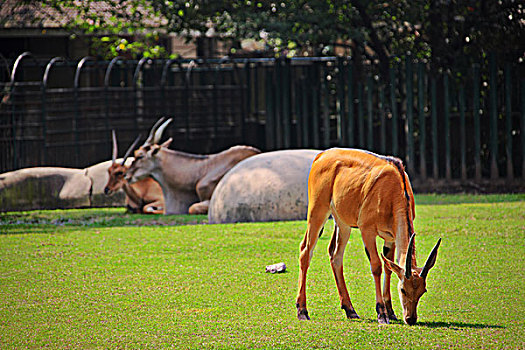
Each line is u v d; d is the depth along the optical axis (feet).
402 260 43.21
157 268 62.59
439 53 133.69
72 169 114.93
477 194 108.27
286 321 46.60
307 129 131.44
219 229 81.41
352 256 65.82
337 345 41.34
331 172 47.78
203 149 138.21
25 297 53.83
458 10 130.93
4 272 62.08
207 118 142.20
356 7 132.57
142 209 104.73
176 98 133.28
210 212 91.61
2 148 123.95
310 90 138.82
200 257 66.80
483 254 64.54
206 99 142.10
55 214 102.94
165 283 57.31
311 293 53.67
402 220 43.93
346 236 48.32
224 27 139.03
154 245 72.79
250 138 143.13
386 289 45.70
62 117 126.62
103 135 133.28
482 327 44.24
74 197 110.42
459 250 66.44
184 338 43.60
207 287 55.83
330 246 48.85
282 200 87.40
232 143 140.26
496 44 128.88
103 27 143.74
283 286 55.83
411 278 41.39
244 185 88.99
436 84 130.21
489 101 122.31
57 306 51.31
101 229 84.74
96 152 129.49
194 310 49.78
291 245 71.46
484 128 127.13
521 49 128.47
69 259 66.95
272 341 42.50
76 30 147.33
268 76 131.75
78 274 60.90
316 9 132.67
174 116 133.28
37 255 69.00
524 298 50.52
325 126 129.59
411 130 121.80
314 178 48.60
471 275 57.31
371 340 41.93
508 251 65.41
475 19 130.72
